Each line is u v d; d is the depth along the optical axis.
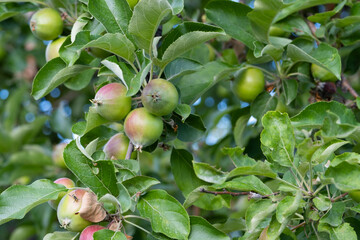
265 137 1.11
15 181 1.59
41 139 1.58
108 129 1.28
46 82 1.23
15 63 1.67
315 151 1.10
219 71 1.32
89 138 1.27
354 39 1.37
